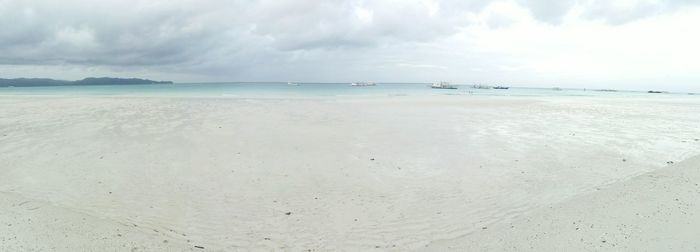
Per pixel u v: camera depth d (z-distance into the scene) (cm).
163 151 1045
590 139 1291
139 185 748
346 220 589
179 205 645
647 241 405
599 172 866
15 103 2425
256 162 937
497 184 773
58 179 780
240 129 1435
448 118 1875
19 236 434
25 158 947
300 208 637
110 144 1127
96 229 482
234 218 593
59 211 535
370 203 662
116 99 2923
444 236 532
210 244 504
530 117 1977
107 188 727
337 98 3588
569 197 691
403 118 1853
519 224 527
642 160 987
